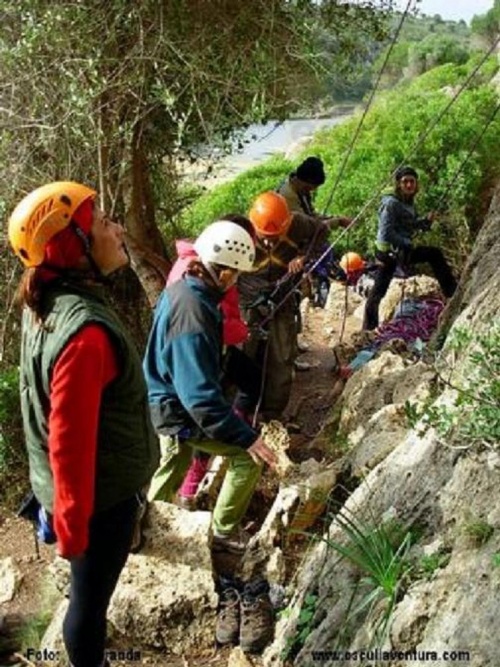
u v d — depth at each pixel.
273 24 5.66
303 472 4.66
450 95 14.16
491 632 2.60
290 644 3.33
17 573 4.50
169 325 3.70
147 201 6.85
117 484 2.82
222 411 3.62
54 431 2.59
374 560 3.10
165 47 5.66
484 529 2.91
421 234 9.71
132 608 3.68
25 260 2.65
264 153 16.94
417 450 3.53
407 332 6.77
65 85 5.88
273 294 5.45
